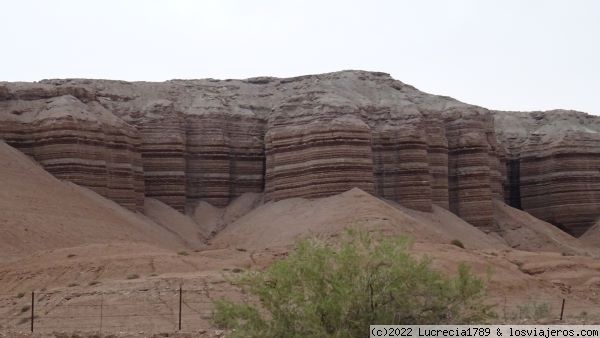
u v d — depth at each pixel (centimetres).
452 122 7588
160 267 3622
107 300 2808
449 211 7144
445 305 1334
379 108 7262
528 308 2562
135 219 6047
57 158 6103
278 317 1268
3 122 6188
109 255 3828
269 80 8281
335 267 1309
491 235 7144
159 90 7825
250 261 3878
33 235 4450
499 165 8325
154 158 7106
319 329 1206
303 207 6144
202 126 7456
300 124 6706
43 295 2998
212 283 3070
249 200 7244
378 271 1278
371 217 5169
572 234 8206
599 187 8381
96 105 6775
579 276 4009
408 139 6962
